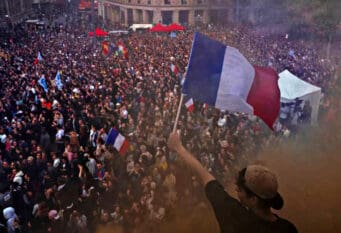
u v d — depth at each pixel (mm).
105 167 9375
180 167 9406
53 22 52344
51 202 8047
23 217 7992
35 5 67812
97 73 19703
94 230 8000
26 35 34969
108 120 12438
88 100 14594
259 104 3381
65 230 7770
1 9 51312
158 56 24250
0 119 12750
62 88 16000
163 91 15648
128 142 10211
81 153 9266
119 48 23719
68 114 13148
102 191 8734
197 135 11102
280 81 13328
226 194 1878
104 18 68500
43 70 20031
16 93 15234
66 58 24422
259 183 1723
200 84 3117
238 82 3184
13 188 8227
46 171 9188
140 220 8219
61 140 11047
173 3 54625
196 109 13000
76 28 42625
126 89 15945
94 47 29500
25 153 10289
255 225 1713
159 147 9789
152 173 9242
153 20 57062
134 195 8797
